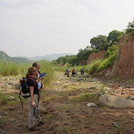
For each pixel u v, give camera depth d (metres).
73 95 10.48
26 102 9.12
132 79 19.06
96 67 32.50
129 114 6.23
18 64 24.47
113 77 24.05
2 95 10.07
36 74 5.41
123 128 4.91
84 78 25.52
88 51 101.81
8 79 18.58
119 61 25.16
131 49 23.75
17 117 6.71
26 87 5.27
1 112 7.23
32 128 5.40
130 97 8.74
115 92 11.06
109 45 84.75
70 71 49.62
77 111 6.75
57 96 10.42
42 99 9.92
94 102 8.29
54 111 7.10
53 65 14.84
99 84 16.88
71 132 4.68
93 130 4.79
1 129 5.53
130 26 25.42
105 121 5.48
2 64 23.33
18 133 5.26
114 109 7.00
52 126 5.35
